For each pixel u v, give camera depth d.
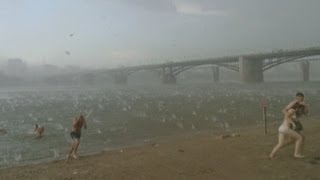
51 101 83.38
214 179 12.98
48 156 21.41
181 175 13.70
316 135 20.47
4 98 104.50
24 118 46.03
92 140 26.89
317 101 59.25
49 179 14.16
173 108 54.06
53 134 30.34
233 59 162.00
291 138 15.16
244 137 21.45
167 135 28.75
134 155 17.97
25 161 20.11
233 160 15.41
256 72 156.88
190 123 35.84
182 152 17.73
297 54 137.00
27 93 143.25
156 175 13.88
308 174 12.95
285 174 13.04
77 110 57.03
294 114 14.98
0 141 26.86
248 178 12.84
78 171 15.13
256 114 42.91
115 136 28.80
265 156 15.67
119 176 14.01
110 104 67.38
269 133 22.97
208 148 18.34
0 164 19.44
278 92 95.50
